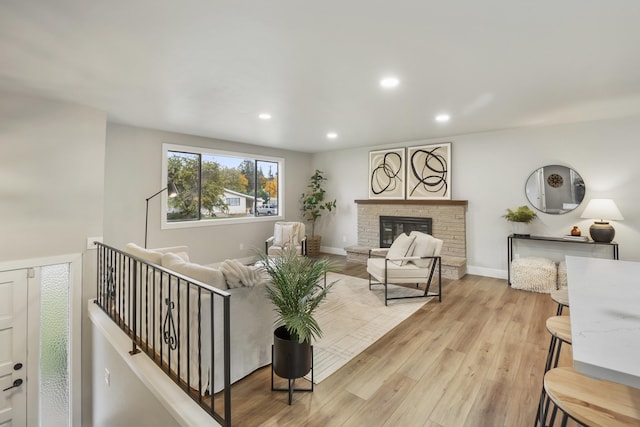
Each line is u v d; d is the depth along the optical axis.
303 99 3.19
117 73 2.50
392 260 3.66
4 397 2.83
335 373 2.22
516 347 2.59
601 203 3.70
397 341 2.71
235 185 5.84
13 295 2.85
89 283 3.26
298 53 2.19
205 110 3.57
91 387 3.22
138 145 4.45
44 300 3.03
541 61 2.30
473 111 3.59
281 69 2.45
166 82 2.70
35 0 1.57
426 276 3.81
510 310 3.45
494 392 1.98
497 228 4.74
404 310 3.46
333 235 6.91
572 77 2.59
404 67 2.41
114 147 4.22
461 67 2.41
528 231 4.35
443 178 5.19
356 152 6.43
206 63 2.34
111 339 2.52
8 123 2.81
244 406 1.85
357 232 6.39
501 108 3.47
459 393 1.98
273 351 2.01
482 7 1.65
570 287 1.31
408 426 1.69
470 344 2.65
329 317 3.26
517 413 1.79
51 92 2.88
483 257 4.89
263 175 6.35
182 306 2.09
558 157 4.23
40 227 2.97
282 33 1.93
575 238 3.92
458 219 5.02
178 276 1.83
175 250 3.44
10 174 2.82
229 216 5.75
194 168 5.21
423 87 2.84
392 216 5.80
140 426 2.14
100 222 3.34
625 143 3.79
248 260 5.97
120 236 4.29
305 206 6.99
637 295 1.21
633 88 2.83
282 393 1.99
